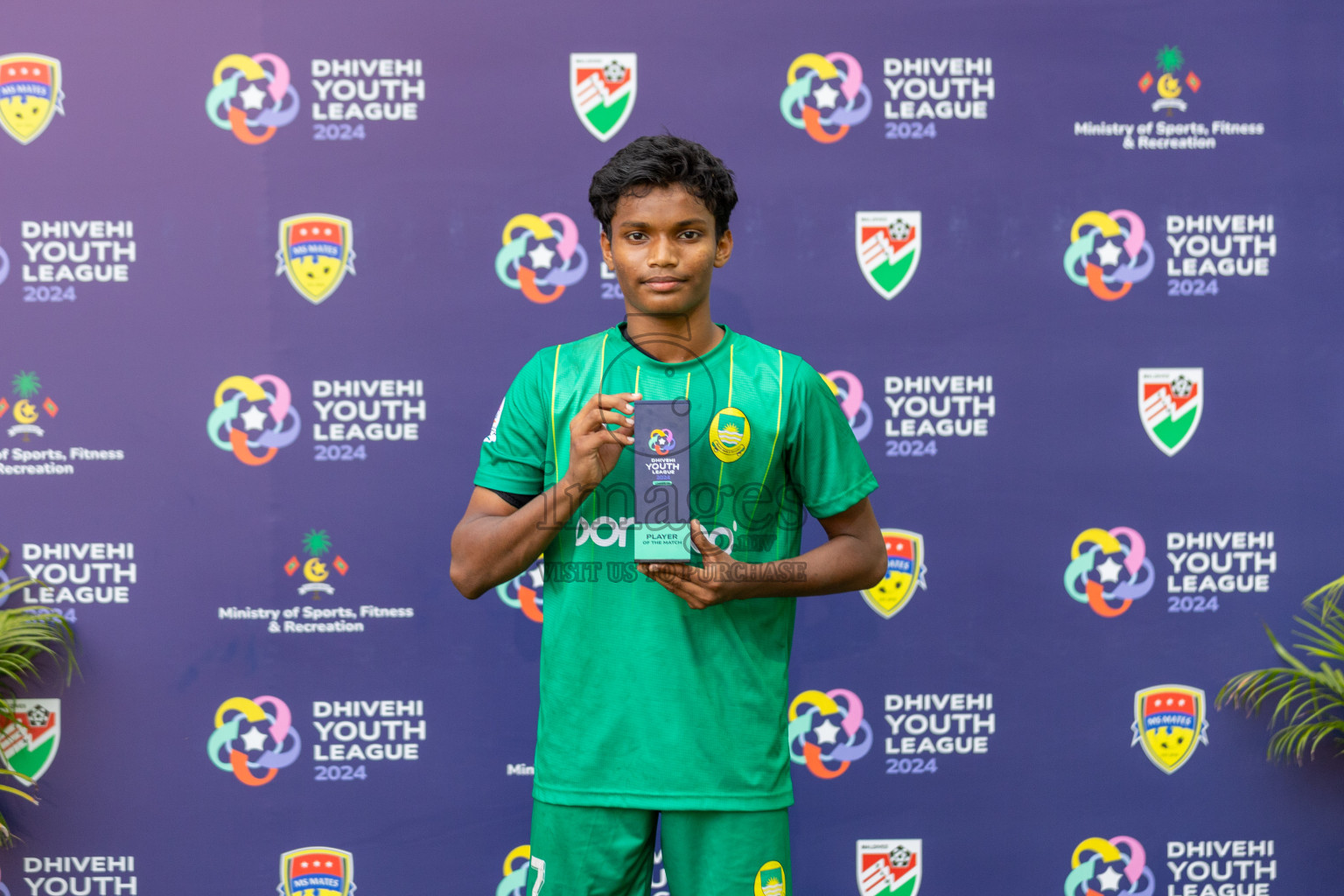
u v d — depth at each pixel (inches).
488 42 70.3
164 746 71.2
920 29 71.1
